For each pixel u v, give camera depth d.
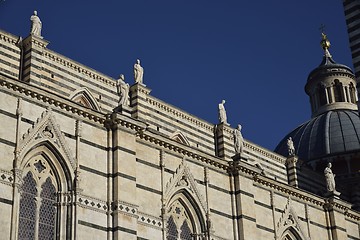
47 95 40.34
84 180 40.75
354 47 45.53
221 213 48.25
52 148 40.00
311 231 55.50
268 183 52.94
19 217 37.47
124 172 42.44
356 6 46.22
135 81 57.12
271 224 52.09
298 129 86.50
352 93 91.25
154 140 45.59
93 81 55.19
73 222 39.28
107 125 43.25
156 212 43.97
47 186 39.50
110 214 41.16
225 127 62.53
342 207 58.91
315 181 71.38
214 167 49.25
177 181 46.12
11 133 38.19
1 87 38.56
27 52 51.25
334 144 79.50
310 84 92.50
